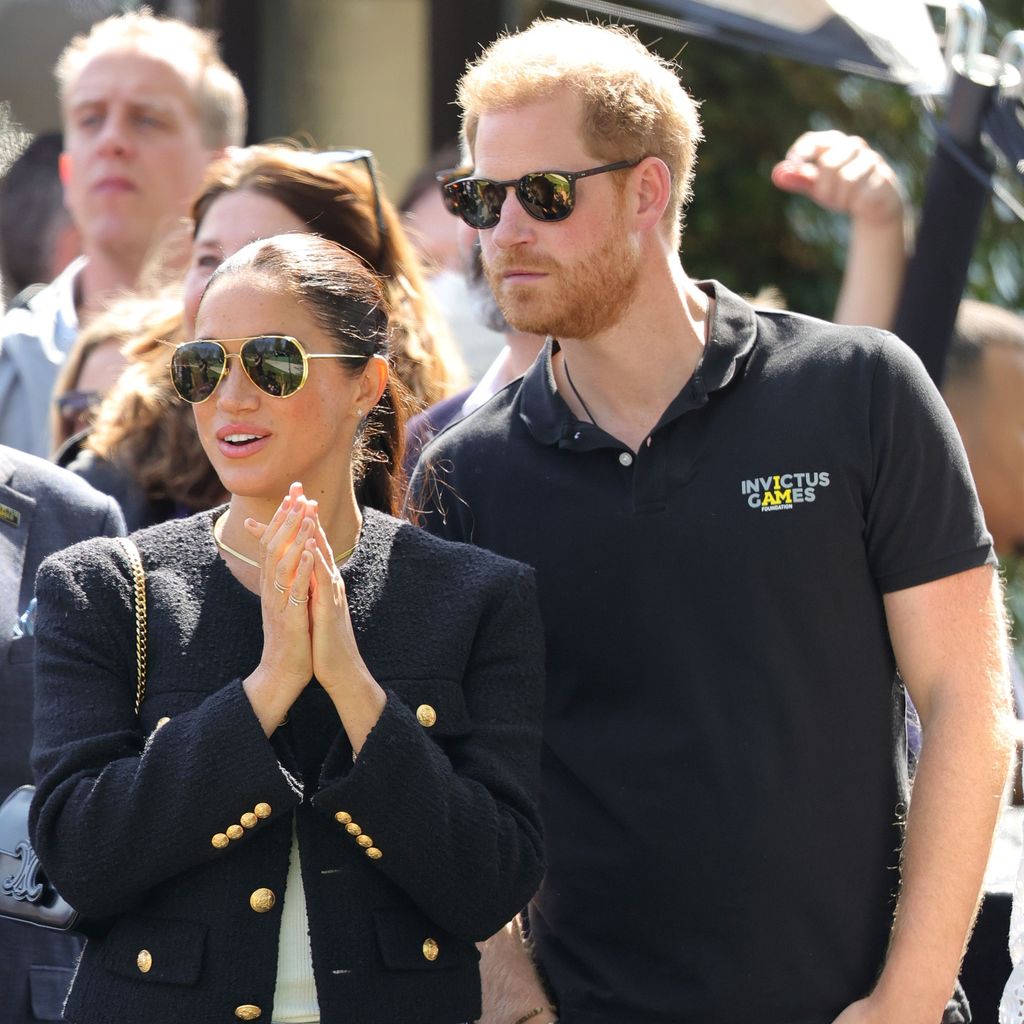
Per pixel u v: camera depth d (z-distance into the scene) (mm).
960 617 11188
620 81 11203
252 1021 9320
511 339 14625
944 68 16078
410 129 25812
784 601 11172
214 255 14594
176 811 9203
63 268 24109
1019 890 10875
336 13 25750
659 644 11305
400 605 10133
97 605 9844
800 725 11141
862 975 11266
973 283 30703
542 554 11602
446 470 12031
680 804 11227
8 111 26922
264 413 9906
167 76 19406
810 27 15992
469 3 25641
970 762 11008
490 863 9578
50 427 17328
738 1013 11141
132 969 9461
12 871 10234
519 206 11117
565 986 11664
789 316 11836
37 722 9805
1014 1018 10641
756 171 31969
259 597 9992
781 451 11258
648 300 11438
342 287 10227
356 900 9578
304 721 9789
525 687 10258
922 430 11203
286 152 15016
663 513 11336
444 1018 9672
